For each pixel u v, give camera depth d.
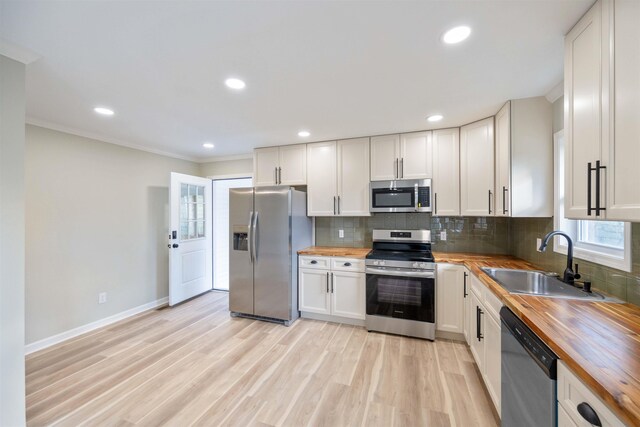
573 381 0.89
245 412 1.79
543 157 2.11
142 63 1.65
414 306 2.80
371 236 3.59
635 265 1.35
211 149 3.92
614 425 0.71
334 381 2.11
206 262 4.46
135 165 3.61
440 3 1.17
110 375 2.19
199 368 2.29
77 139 2.97
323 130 3.02
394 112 2.47
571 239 1.79
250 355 2.50
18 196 1.51
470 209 2.76
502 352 1.45
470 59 1.61
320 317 3.33
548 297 1.48
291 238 3.22
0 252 1.45
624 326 1.11
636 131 0.93
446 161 2.94
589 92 1.18
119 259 3.38
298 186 3.82
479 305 2.09
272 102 2.25
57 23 1.28
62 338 2.80
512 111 2.18
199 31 1.35
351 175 3.34
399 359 2.42
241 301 3.40
